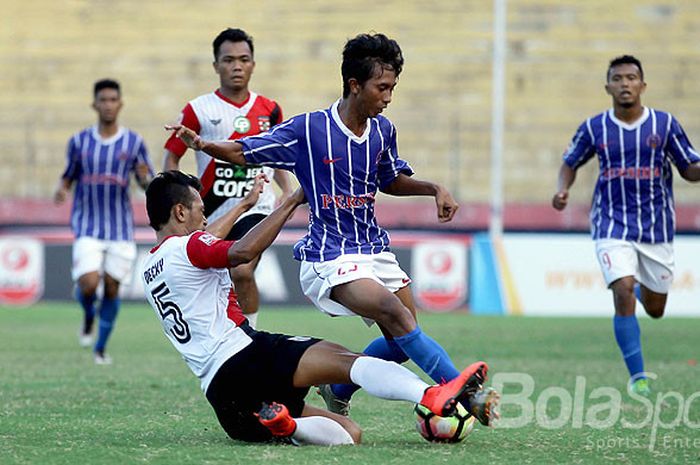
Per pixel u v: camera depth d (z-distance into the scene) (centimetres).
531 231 6166
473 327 4422
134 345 3638
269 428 1530
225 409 1569
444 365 1570
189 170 6619
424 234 5825
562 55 7456
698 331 4362
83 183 3303
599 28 7531
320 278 1664
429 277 5353
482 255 5353
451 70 7450
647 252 2517
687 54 7469
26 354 3303
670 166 2550
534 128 7144
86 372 2775
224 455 1462
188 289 1561
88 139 3306
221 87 2477
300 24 7669
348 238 1680
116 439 1638
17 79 7588
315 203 1684
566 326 4506
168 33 7719
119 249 3281
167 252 1570
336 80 7475
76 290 3456
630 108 2506
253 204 1695
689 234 6075
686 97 7294
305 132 1669
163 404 2117
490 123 7156
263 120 2477
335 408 1794
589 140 2564
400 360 1766
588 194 6581
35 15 7825
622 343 2420
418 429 1622
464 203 6316
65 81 7575
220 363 1553
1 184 7106
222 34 2452
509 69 7419
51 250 5512
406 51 7519
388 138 1708
